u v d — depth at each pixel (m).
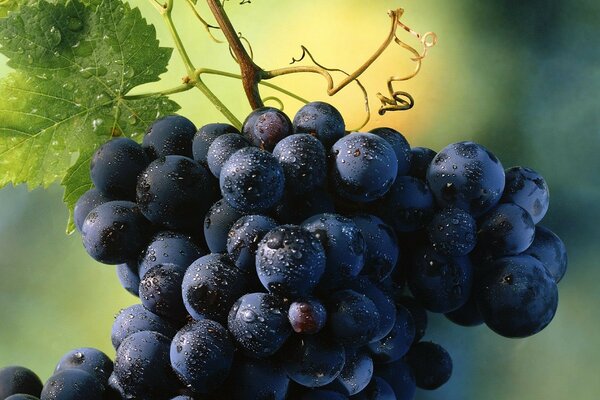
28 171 0.52
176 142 0.48
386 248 0.46
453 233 0.47
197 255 0.46
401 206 0.47
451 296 0.47
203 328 0.44
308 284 0.44
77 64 0.52
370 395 0.47
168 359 0.45
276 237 0.44
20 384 0.48
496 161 0.47
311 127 0.46
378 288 0.46
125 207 0.47
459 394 0.64
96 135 0.52
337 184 0.46
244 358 0.44
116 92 0.52
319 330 0.44
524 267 0.47
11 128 0.52
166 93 0.52
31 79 0.52
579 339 0.65
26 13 0.51
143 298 0.46
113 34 0.52
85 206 0.48
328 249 0.44
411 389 0.49
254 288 0.45
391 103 0.49
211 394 0.45
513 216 0.47
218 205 0.46
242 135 0.47
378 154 0.45
